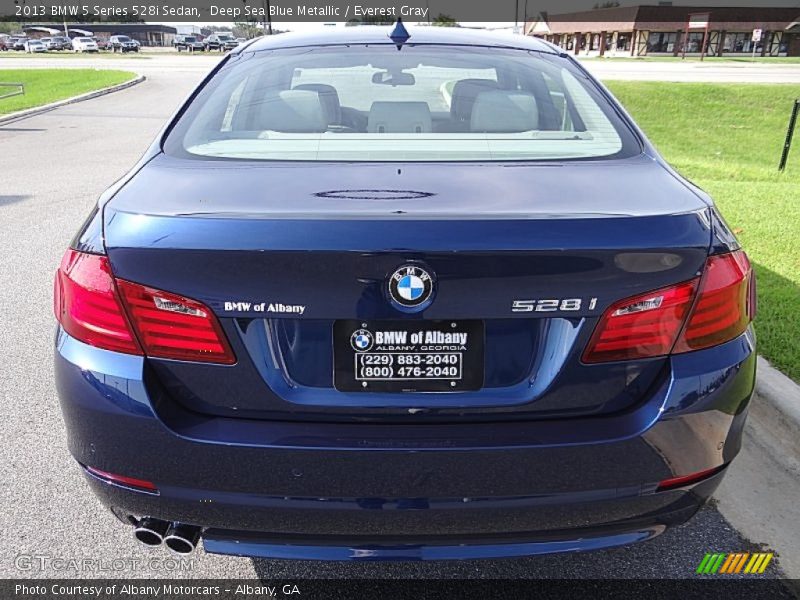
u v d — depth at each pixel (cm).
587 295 163
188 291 163
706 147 1472
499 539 178
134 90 2111
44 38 6462
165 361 169
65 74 2627
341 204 173
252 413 170
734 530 251
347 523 173
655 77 2439
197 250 160
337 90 264
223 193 183
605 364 168
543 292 161
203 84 263
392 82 262
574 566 234
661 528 185
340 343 165
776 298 429
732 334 178
